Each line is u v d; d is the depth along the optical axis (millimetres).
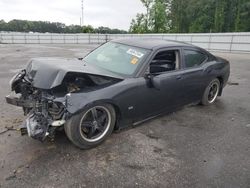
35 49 19156
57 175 2611
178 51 4195
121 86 3256
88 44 32062
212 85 5137
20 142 3238
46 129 2814
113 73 3486
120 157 3033
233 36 19375
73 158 2943
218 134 3836
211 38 21125
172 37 24906
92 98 2941
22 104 3146
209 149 3348
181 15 57562
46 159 2887
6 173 2600
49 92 2961
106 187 2477
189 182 2623
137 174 2715
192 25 55000
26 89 3225
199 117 4512
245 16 43469
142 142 3439
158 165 2908
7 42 29797
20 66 9656
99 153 3094
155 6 47375
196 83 4555
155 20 48094
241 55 17391
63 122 2809
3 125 3746
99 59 4000
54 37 32250
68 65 3217
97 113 3156
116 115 3414
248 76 8797
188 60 4410
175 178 2680
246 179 2715
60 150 3094
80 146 3084
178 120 4324
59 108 2895
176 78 4035
